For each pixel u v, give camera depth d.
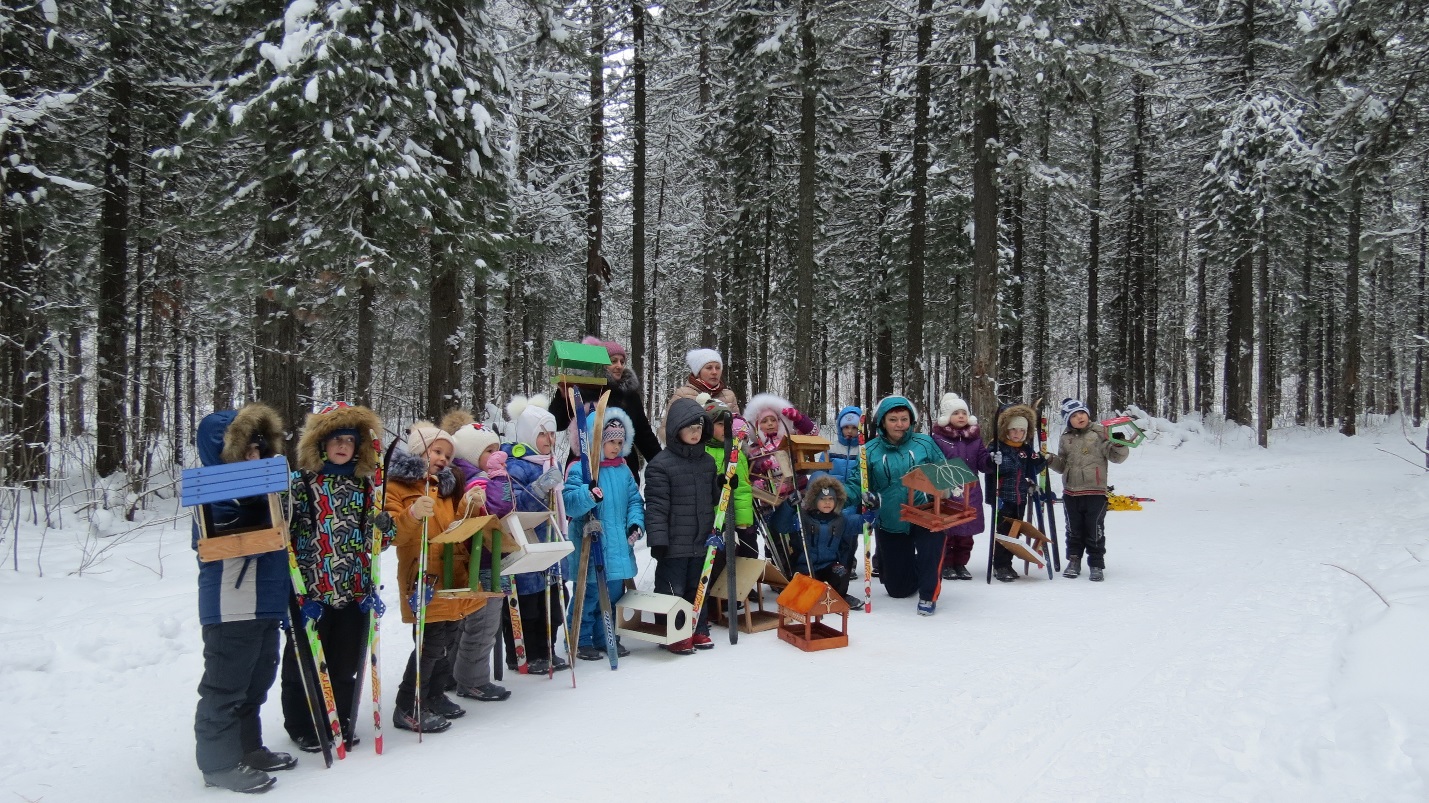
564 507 5.10
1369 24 11.25
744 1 15.03
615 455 5.43
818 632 5.69
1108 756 3.58
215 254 12.04
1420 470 15.80
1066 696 4.36
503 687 4.62
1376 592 5.16
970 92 13.06
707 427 5.62
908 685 4.60
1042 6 10.88
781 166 19.92
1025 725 3.97
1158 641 5.32
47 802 3.33
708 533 5.63
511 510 4.47
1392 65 11.76
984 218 12.70
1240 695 4.23
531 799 3.29
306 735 3.91
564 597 5.21
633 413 6.95
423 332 16.59
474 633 4.51
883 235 21.03
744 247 20.53
